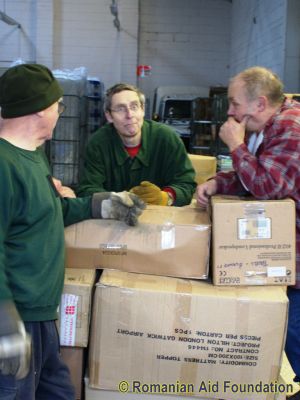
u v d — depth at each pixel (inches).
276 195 64.9
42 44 381.4
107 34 385.4
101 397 69.1
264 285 66.2
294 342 70.9
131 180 93.1
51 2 375.9
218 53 401.1
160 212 73.8
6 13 379.2
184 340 65.4
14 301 53.7
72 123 238.8
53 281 57.7
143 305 65.3
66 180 239.0
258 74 66.7
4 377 53.0
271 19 252.8
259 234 64.9
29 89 55.9
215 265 65.4
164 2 394.9
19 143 56.8
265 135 66.8
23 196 53.8
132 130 87.0
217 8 396.2
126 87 86.7
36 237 55.6
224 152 212.1
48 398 63.3
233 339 64.9
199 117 275.6
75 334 66.9
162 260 68.4
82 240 69.4
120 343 66.4
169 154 92.3
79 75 244.8
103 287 65.6
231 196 71.9
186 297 64.6
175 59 402.0
